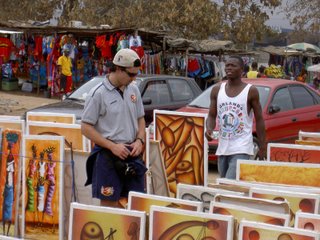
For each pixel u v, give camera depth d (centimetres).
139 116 530
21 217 576
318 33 3023
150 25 3175
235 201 460
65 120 700
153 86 1188
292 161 636
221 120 625
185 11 3114
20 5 3734
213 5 3161
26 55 2344
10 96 2236
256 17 3256
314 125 1116
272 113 1033
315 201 476
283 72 2697
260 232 396
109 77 511
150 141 626
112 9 3588
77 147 620
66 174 566
